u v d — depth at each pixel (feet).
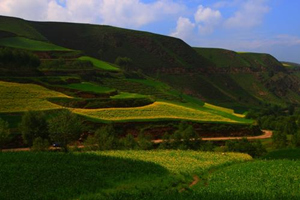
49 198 106.93
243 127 428.15
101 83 592.19
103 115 384.06
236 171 160.35
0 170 134.62
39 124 278.05
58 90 452.35
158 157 200.64
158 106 448.65
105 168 152.66
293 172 152.87
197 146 323.78
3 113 337.52
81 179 129.49
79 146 310.24
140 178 139.95
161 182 135.03
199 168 173.47
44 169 140.15
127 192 114.11
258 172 155.33
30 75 499.92
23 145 296.71
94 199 106.22
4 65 489.67
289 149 249.55
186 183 140.67
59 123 250.78
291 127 478.18
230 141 306.76
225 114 504.43
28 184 119.44
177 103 515.50
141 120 382.42
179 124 385.29
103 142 273.13
